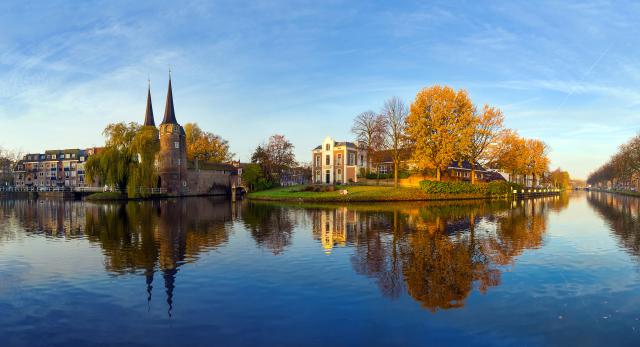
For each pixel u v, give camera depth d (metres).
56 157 107.62
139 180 56.97
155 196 64.06
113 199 56.81
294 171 103.06
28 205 47.34
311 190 59.50
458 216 30.33
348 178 77.69
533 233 20.91
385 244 17.39
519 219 28.09
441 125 51.22
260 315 8.88
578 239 18.89
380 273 12.31
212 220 27.72
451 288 10.78
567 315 8.90
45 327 8.34
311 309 9.23
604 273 12.36
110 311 9.21
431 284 11.14
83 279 11.82
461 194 55.66
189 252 15.68
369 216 30.36
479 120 52.09
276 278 11.78
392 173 69.44
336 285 11.05
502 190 61.59
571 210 37.72
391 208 39.41
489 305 9.48
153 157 59.91
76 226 24.55
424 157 51.34
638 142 70.12
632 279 11.72
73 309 9.36
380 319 8.63
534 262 13.87
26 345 7.51
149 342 7.60
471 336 7.82
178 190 72.12
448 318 8.70
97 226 24.45
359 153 81.94
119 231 21.98
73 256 15.06
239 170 87.56
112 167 55.84
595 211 36.66
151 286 11.08
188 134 91.75
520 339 7.71
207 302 9.74
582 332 8.02
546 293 10.39
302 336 7.80
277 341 7.59
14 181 108.62
